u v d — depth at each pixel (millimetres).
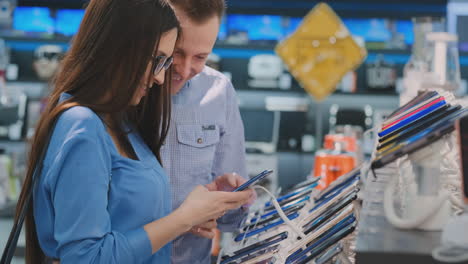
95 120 1523
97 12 1568
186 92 2154
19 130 5953
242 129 2295
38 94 6234
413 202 1146
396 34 5941
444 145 1184
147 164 1697
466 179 1031
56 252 1539
